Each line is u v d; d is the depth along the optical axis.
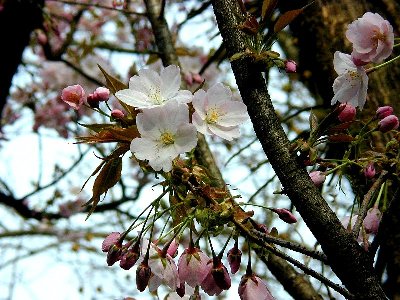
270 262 0.65
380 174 0.40
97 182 0.38
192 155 0.40
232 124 0.39
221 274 0.37
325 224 0.34
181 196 0.39
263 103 0.36
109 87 0.41
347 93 0.42
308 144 0.35
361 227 0.38
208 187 0.37
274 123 0.36
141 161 0.39
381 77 0.67
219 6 0.38
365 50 0.42
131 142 0.37
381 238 0.35
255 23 0.36
